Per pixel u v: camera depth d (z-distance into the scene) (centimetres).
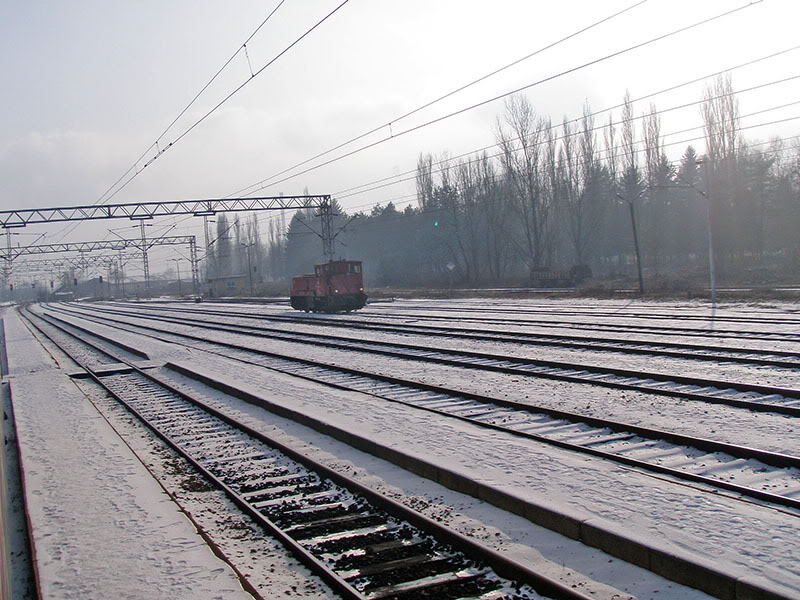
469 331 2433
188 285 16525
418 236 8812
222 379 1697
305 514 729
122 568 598
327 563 598
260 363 2061
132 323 4888
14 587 602
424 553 605
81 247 7494
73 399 1606
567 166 6450
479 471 768
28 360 2769
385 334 2645
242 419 1260
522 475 745
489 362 1680
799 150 7431
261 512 747
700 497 644
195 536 667
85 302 13050
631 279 5934
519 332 2331
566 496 669
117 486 853
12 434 1262
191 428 1227
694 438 855
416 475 827
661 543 537
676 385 1254
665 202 7594
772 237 7450
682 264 8056
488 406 1176
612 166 6519
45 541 677
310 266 11281
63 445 1111
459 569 566
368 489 757
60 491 845
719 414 1009
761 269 5744
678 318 2606
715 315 2666
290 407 1234
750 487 697
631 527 582
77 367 2392
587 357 1664
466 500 722
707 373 1366
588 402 1148
